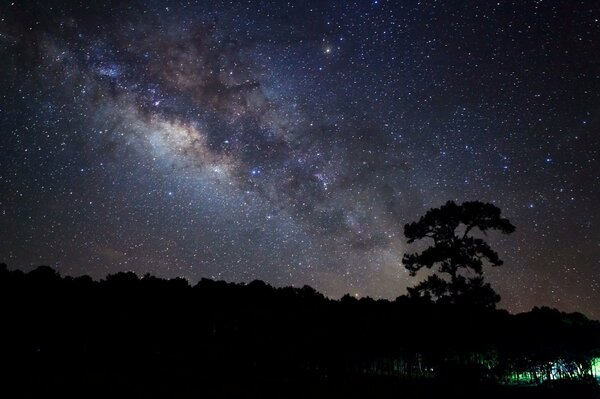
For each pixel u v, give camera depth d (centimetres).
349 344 2902
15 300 2444
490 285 2064
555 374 3422
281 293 3341
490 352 2536
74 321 2567
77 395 1686
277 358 2906
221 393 1967
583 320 3466
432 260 2111
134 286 2898
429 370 2812
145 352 2680
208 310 2919
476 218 2116
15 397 1584
